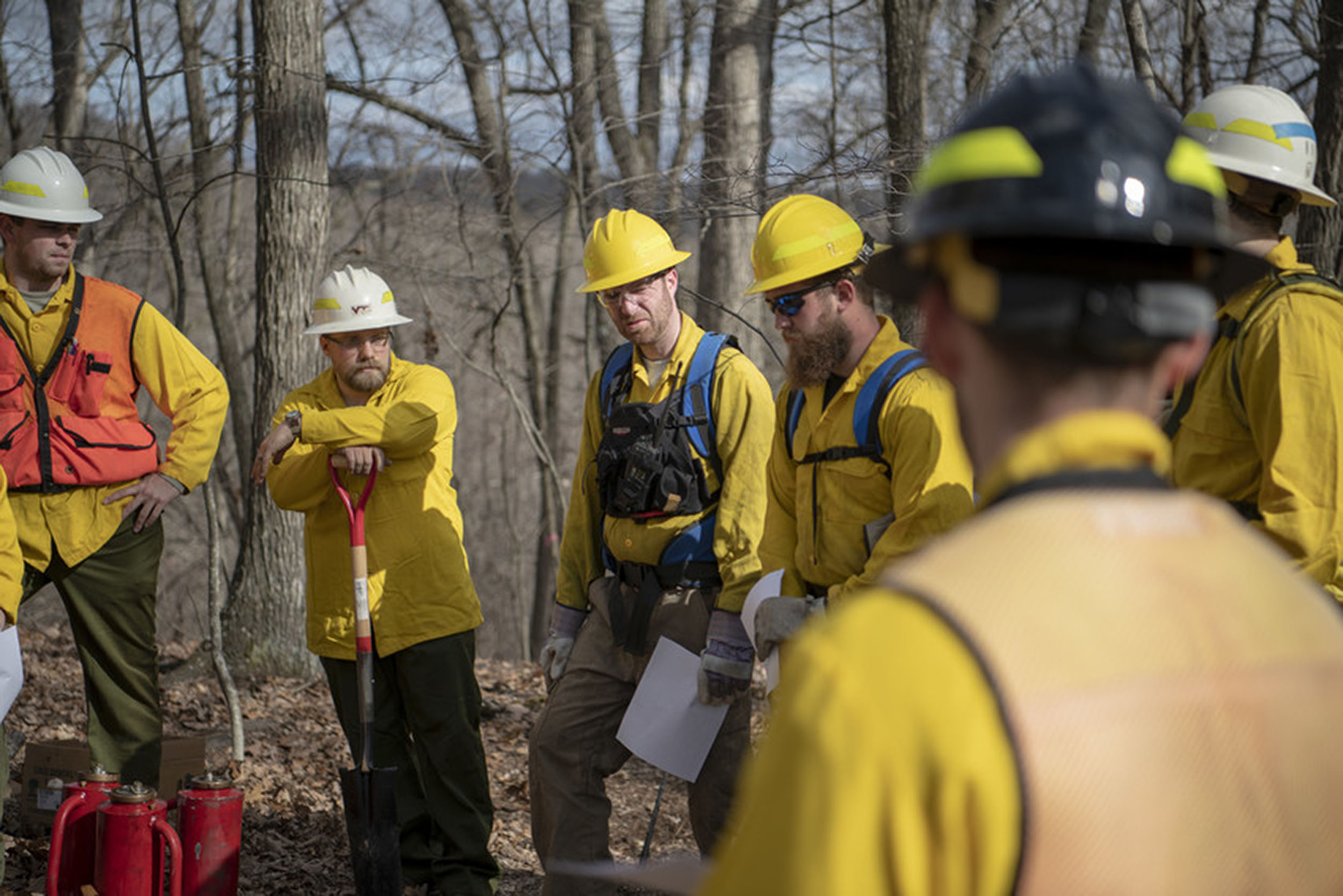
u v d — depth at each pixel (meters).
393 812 4.01
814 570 3.22
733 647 3.62
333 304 4.42
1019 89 0.96
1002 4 11.80
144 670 4.72
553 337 18.39
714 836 3.87
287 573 8.09
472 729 4.42
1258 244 2.80
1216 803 0.84
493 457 25.92
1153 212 0.89
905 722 0.81
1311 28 9.56
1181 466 2.75
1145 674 0.84
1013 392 0.94
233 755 6.05
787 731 0.86
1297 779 0.87
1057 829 0.80
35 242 4.42
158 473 4.65
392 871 3.99
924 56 8.67
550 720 3.92
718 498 3.79
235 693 6.08
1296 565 2.46
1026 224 0.90
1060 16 12.68
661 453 3.75
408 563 4.36
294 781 5.91
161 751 4.84
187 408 4.70
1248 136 2.79
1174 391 2.79
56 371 4.48
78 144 12.30
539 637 16.95
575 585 4.08
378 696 4.51
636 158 14.72
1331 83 7.21
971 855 0.80
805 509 3.22
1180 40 9.79
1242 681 0.87
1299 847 0.86
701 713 3.67
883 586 0.90
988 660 0.82
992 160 0.92
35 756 4.79
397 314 4.50
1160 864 0.81
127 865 3.61
